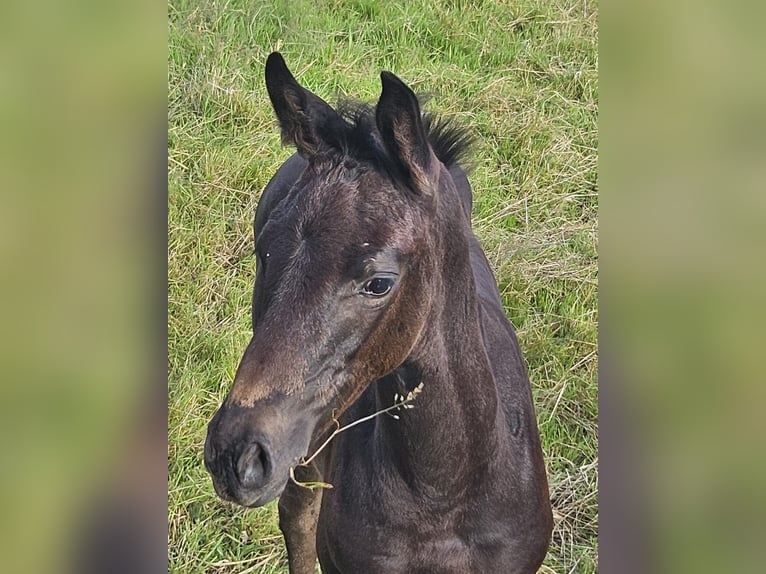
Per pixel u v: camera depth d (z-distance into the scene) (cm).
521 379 320
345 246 232
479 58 621
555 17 649
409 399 263
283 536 419
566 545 418
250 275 502
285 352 229
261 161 542
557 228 523
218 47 588
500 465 285
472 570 291
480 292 342
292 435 233
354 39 630
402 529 282
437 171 251
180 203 522
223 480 228
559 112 587
